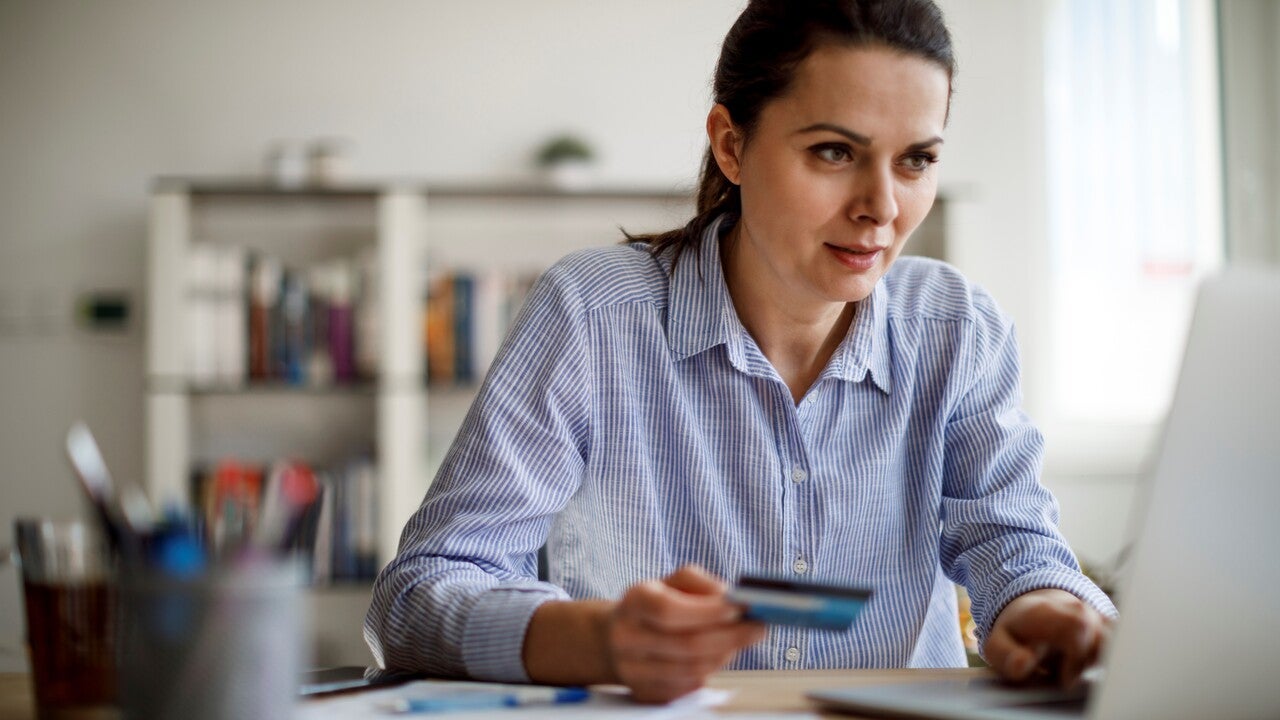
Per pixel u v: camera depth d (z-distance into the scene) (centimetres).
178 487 324
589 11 363
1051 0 365
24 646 120
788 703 80
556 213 356
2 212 357
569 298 120
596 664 84
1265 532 68
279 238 356
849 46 103
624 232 134
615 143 362
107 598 70
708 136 123
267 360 328
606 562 122
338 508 323
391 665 100
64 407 353
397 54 361
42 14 360
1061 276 365
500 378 116
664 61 363
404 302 327
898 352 125
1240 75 364
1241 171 364
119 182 359
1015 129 364
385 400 324
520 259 356
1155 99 365
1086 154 365
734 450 121
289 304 329
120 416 353
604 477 121
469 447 112
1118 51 365
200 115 360
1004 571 109
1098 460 359
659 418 121
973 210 363
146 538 64
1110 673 68
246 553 64
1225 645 68
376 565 324
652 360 121
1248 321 67
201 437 352
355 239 357
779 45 107
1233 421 67
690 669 79
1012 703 77
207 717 63
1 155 358
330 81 361
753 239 114
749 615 78
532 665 88
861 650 121
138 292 357
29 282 356
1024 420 129
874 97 103
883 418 124
